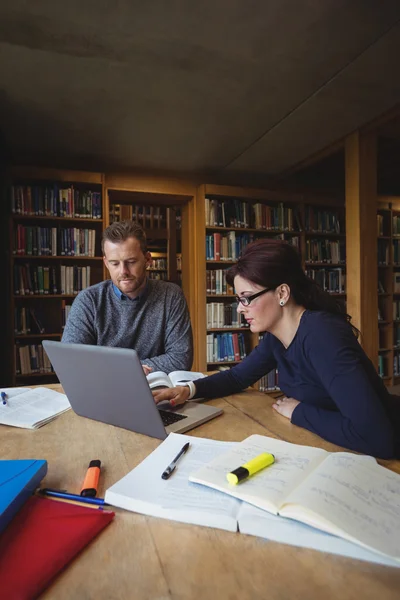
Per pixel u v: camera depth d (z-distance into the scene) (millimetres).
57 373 1119
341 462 703
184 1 2043
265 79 2820
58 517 598
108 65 2623
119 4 2051
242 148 4094
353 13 2154
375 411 896
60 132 3658
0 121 3414
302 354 1110
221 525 586
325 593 457
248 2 2057
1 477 665
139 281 1852
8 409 1207
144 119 3430
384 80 2857
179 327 2006
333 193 5453
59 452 890
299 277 1176
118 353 919
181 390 1261
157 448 846
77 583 475
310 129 3670
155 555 527
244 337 4539
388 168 5246
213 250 4348
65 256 3707
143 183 4332
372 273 3703
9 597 440
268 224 4492
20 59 2539
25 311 3654
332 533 532
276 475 674
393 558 488
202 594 457
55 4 2039
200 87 2928
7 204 3617
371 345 3660
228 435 996
